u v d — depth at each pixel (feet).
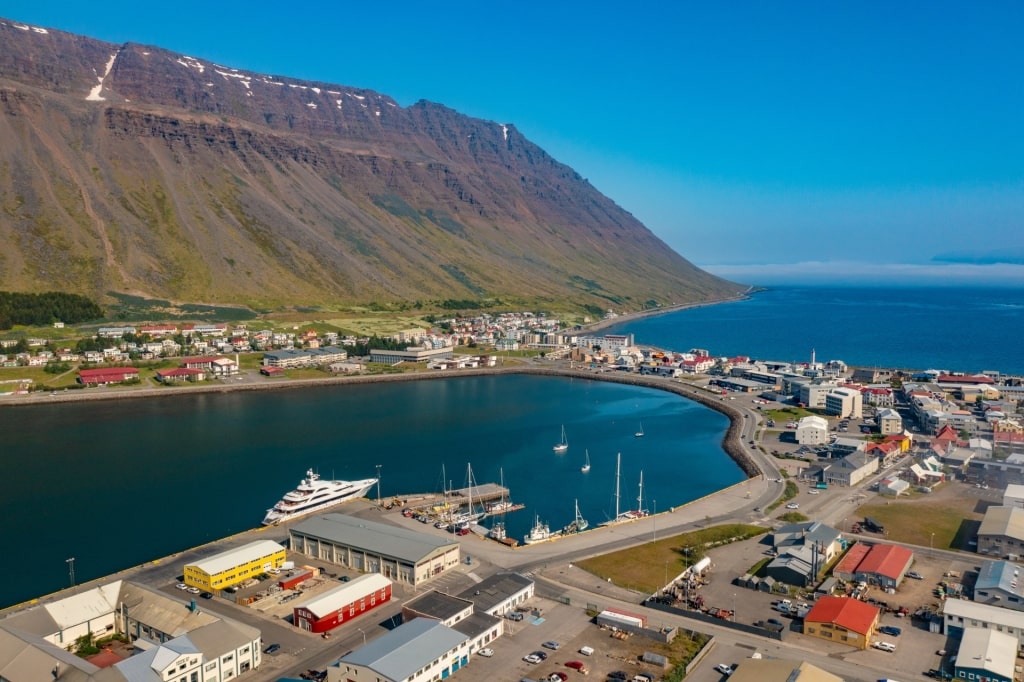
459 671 358.64
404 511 613.52
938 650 379.14
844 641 386.93
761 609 428.56
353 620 415.23
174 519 594.65
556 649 380.99
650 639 392.68
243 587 455.22
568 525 594.65
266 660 369.91
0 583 472.44
